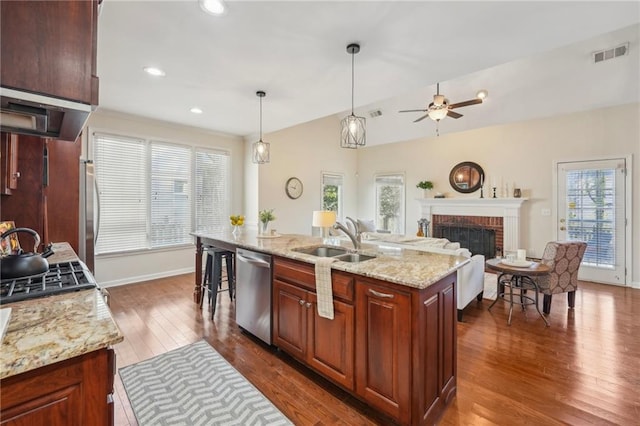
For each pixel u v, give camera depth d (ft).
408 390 5.18
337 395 6.46
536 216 18.06
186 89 10.85
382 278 5.43
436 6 6.24
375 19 6.70
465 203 20.56
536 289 10.82
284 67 9.06
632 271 15.10
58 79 3.16
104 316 3.44
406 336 5.17
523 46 7.80
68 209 9.66
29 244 7.95
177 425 5.60
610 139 15.67
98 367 2.93
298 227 21.43
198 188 17.11
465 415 5.85
